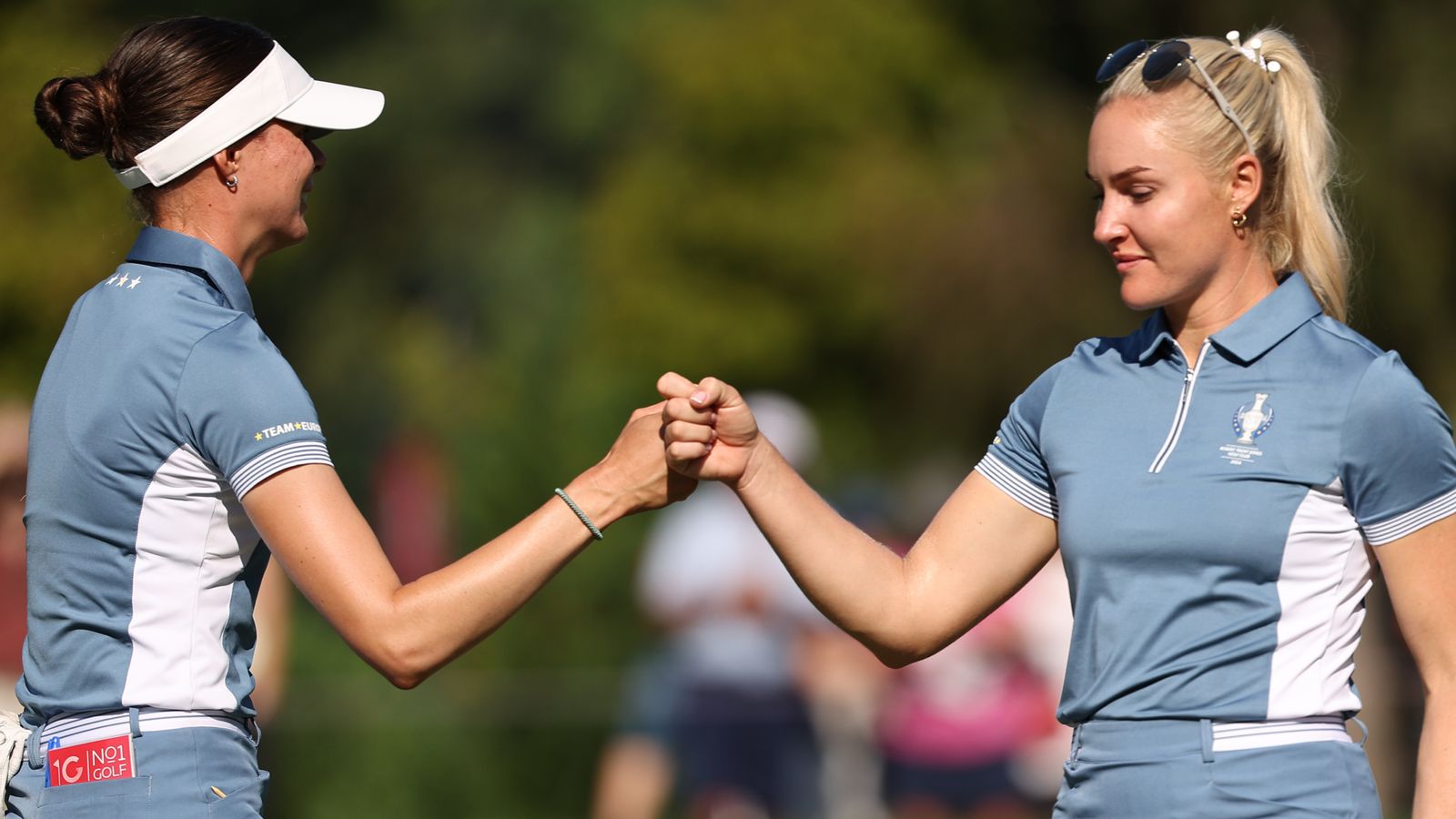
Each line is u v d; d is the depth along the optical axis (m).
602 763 36.41
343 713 36.31
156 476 11.12
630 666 38.44
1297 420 10.63
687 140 54.16
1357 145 40.44
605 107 73.50
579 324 58.16
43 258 43.19
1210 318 11.13
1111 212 11.06
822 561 12.30
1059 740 31.20
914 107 53.22
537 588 11.95
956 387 48.56
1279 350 10.89
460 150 75.81
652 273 53.50
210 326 11.27
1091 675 11.00
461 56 75.44
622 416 43.22
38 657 11.37
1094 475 11.04
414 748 35.97
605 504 12.25
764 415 33.28
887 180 50.47
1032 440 11.80
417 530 44.66
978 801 31.06
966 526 12.16
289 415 11.21
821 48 53.09
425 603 11.34
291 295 71.50
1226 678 10.60
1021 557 12.07
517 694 36.56
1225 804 10.48
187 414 11.09
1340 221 11.49
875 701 31.14
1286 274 11.38
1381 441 10.49
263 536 11.30
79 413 11.24
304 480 11.19
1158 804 10.59
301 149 11.94
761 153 53.06
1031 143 49.19
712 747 29.39
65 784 11.06
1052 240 48.12
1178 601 10.66
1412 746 31.02
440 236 74.06
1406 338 41.66
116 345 11.29
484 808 36.09
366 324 70.81
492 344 70.06
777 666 29.66
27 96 44.84
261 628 21.06
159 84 11.48
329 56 75.19
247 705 11.67
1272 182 11.15
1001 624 31.39
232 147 11.64
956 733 31.05
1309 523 10.53
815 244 51.84
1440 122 40.56
